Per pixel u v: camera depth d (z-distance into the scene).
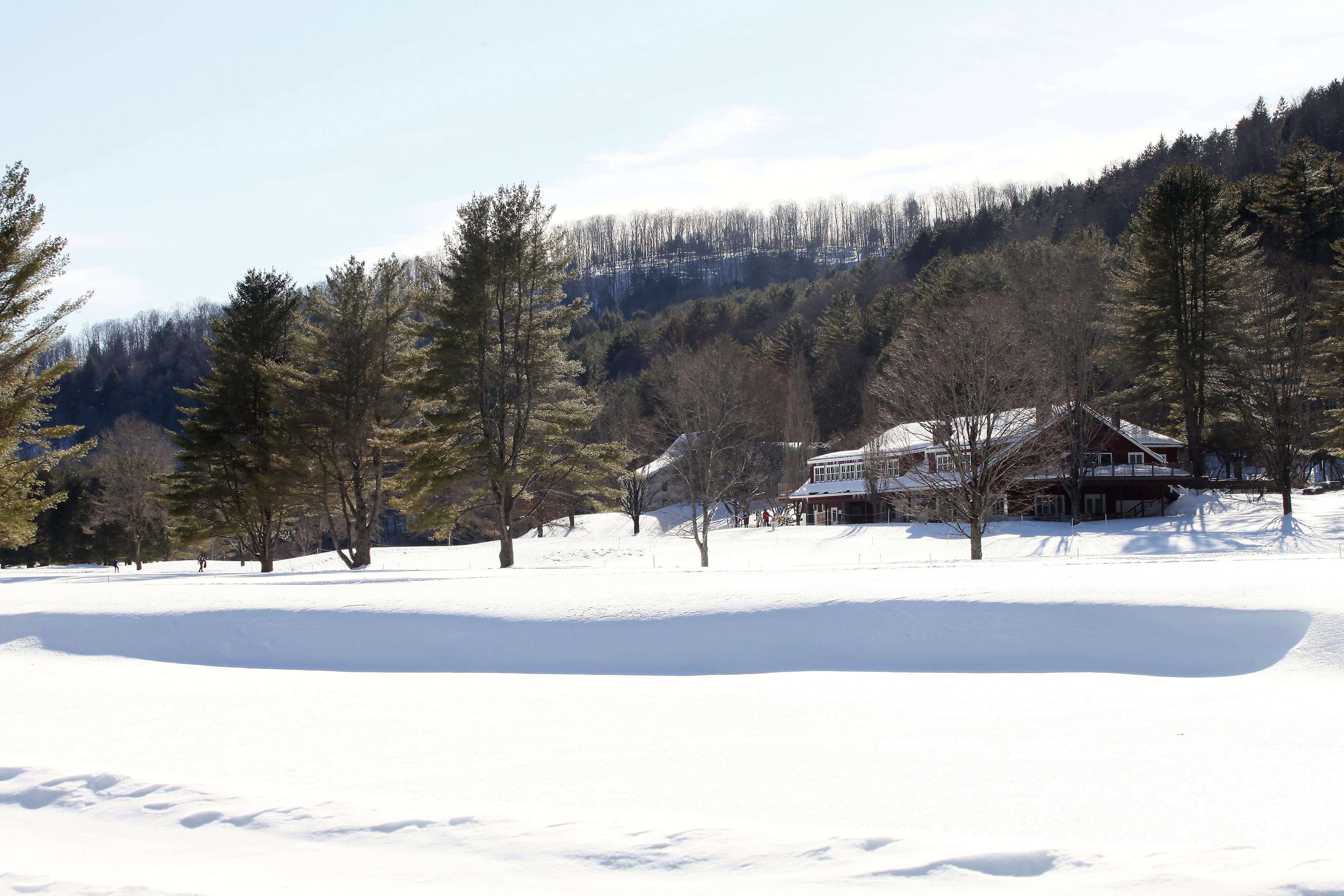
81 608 23.09
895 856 7.16
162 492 49.88
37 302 34.88
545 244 41.25
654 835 7.90
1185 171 57.69
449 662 19.28
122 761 11.41
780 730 12.49
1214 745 11.03
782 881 6.78
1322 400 59.44
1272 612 17.27
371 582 26.34
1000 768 10.27
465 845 7.90
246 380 43.69
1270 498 54.19
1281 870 6.54
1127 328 58.12
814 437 82.31
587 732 12.68
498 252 39.69
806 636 18.98
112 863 7.71
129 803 9.27
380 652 19.88
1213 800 8.91
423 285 45.44
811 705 14.10
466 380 40.91
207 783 9.92
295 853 7.84
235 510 45.28
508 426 42.38
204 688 16.73
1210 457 75.00
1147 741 11.30
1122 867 6.74
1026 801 9.01
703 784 9.92
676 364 81.62
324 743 12.30
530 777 10.41
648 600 21.34
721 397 56.06
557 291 41.94
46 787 9.72
